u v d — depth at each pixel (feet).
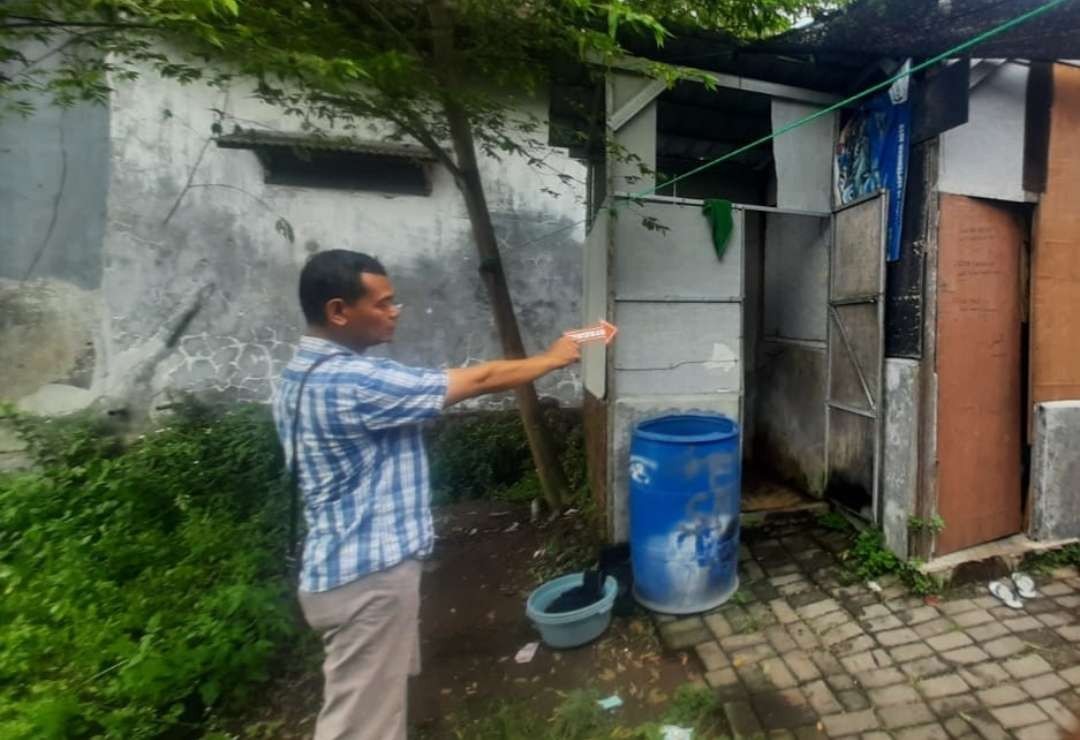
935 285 8.58
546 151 18.12
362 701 4.86
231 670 6.91
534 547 11.48
